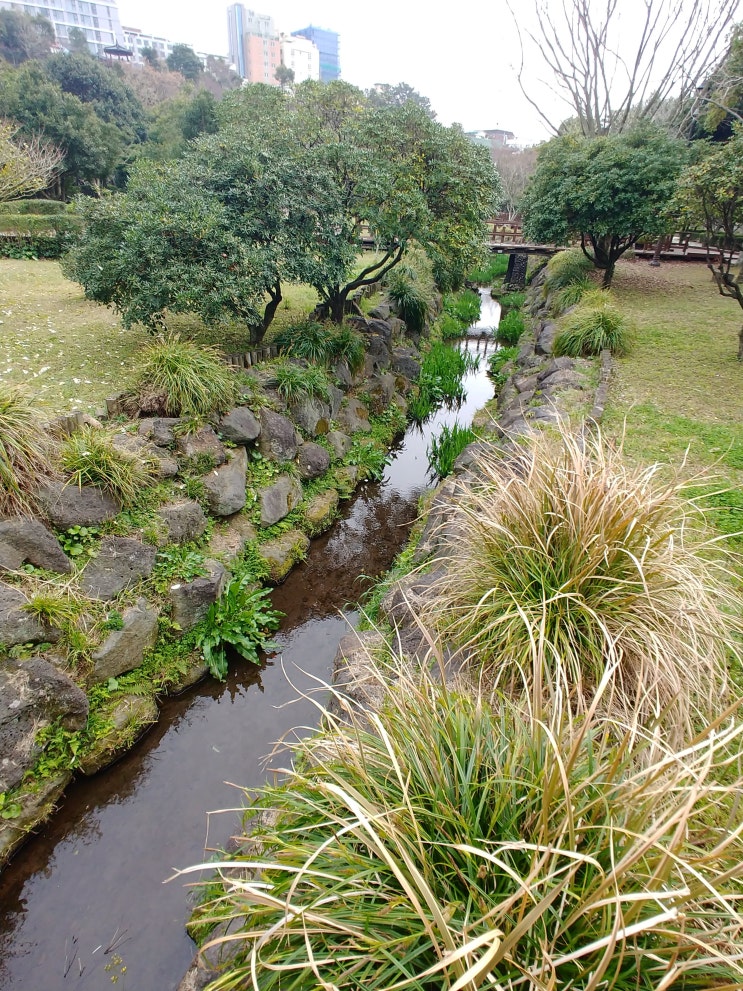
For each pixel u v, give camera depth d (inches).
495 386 399.5
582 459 114.1
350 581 215.2
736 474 179.9
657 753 73.7
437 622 115.8
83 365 244.5
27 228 527.5
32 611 132.3
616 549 99.4
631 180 412.2
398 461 306.7
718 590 108.9
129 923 110.6
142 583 160.7
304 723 157.0
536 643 96.1
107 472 161.0
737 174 235.9
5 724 121.6
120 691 148.9
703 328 362.0
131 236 219.0
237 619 178.7
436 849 60.6
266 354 261.7
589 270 535.2
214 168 247.4
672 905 51.6
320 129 287.3
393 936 55.2
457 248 306.2
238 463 210.5
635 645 93.0
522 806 63.9
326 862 63.1
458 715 76.9
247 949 64.6
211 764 144.7
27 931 109.3
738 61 490.6
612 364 283.1
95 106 894.4
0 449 141.4
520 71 704.4
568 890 54.1
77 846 124.3
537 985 44.4
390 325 382.6
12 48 1346.0
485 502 126.9
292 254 250.2
